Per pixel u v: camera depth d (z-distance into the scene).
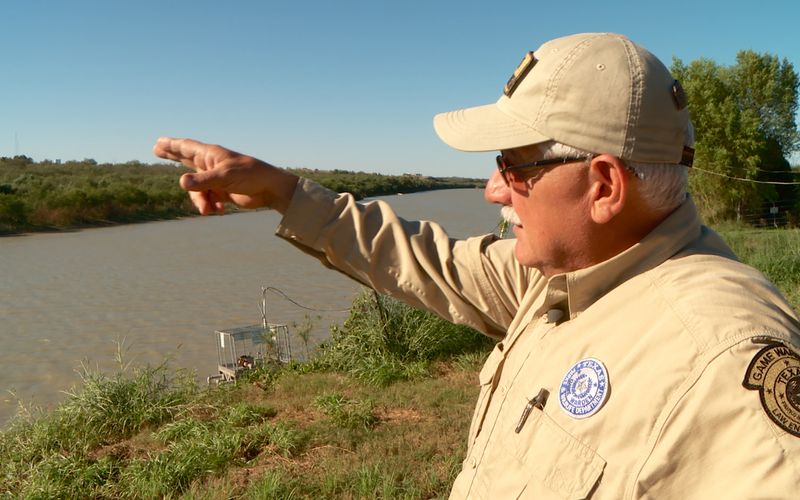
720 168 25.36
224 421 6.05
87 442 5.88
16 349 11.82
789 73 26.61
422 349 7.85
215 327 13.31
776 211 25.27
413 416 6.10
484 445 1.37
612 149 1.16
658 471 0.99
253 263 23.72
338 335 8.34
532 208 1.29
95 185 54.22
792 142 26.78
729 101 25.41
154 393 6.91
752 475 0.91
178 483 4.91
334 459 5.10
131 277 20.84
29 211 41.22
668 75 1.22
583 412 1.12
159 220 49.25
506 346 1.50
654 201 1.20
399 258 1.80
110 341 12.34
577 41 1.25
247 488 4.74
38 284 19.70
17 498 4.96
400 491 4.50
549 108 1.21
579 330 1.23
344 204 1.82
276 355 8.60
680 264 1.17
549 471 1.14
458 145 1.33
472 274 1.75
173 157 1.82
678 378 1.02
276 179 1.78
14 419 7.14
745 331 1.00
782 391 0.93
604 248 1.25
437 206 61.31
